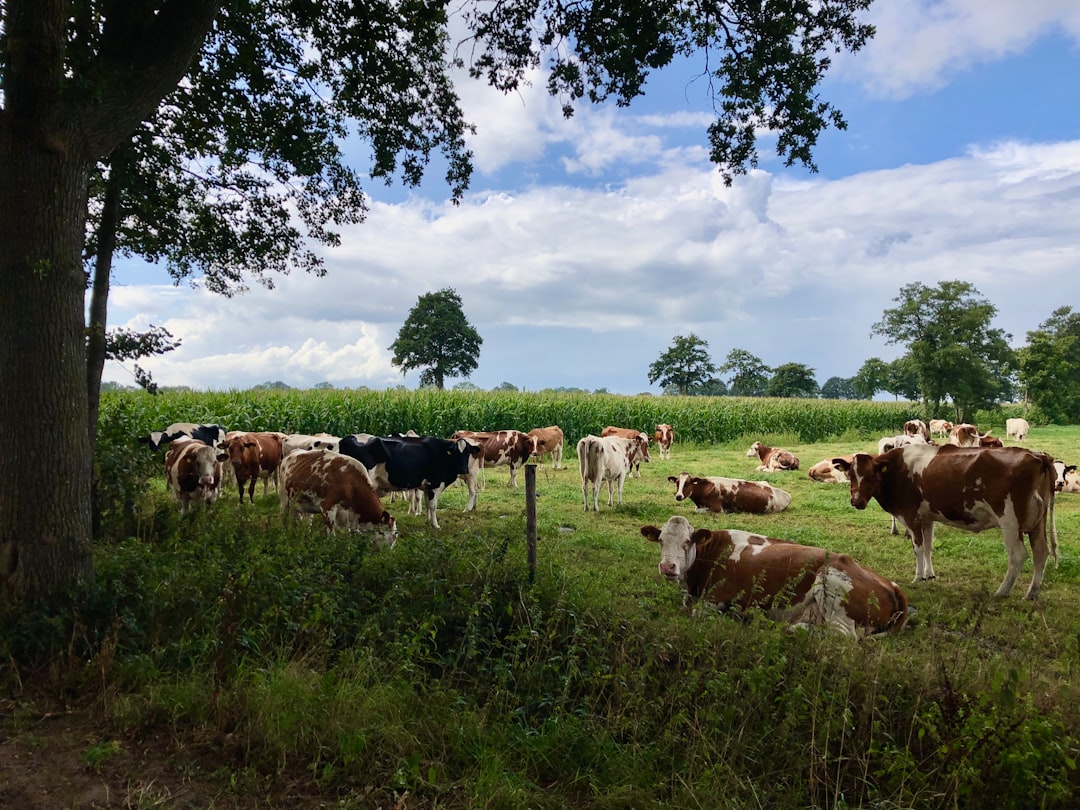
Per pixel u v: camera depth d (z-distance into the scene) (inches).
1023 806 141.9
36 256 197.8
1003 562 370.3
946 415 1887.3
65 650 186.5
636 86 371.6
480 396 1079.0
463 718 167.9
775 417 1294.3
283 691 167.6
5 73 192.1
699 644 195.3
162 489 517.7
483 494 603.5
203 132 360.2
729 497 543.2
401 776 143.4
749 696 170.7
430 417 885.8
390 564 247.3
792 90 350.9
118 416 376.5
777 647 182.5
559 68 380.8
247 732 158.7
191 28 224.2
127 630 197.9
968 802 143.6
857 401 1870.1
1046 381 2322.8
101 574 220.4
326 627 205.2
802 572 224.7
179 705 166.4
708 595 254.2
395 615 215.0
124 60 219.3
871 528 473.4
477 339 2987.2
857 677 173.9
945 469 323.9
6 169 195.5
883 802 141.6
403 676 186.9
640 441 772.0
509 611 212.2
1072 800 141.7
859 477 365.4
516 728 166.4
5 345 198.1
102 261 318.3
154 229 390.6
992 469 307.4
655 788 148.9
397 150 411.8
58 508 201.6
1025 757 138.4
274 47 352.8
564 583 241.3
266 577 219.6
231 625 192.1
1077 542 424.8
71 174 203.3
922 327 1887.3
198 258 418.9
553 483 695.7
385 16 347.6
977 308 1823.3
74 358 207.2
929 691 171.6
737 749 158.1
